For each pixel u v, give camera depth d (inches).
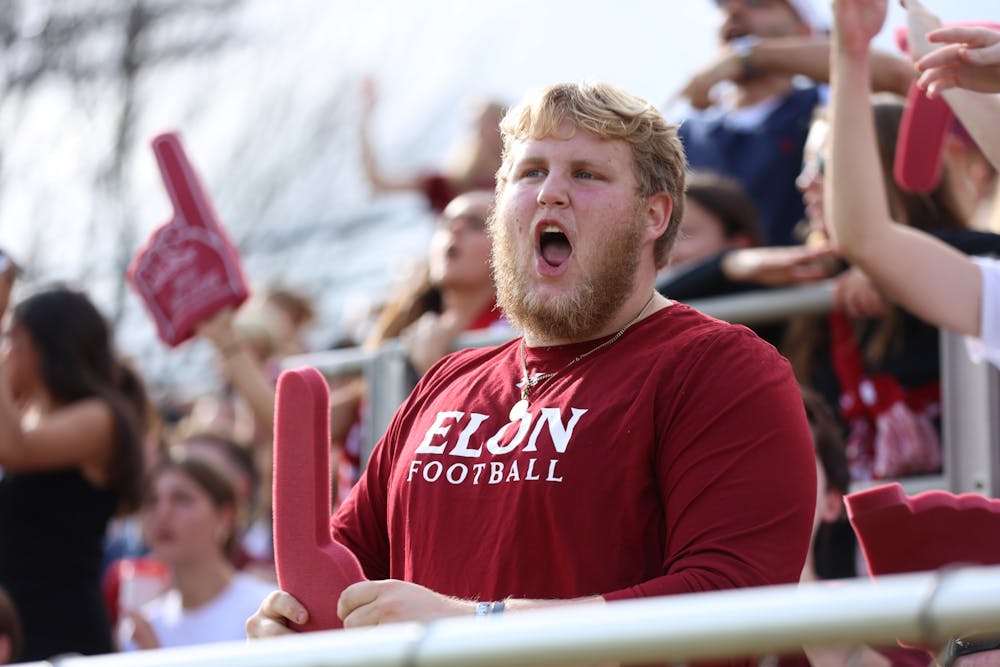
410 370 561.0
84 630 526.9
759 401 288.8
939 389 475.2
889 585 194.5
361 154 824.3
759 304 494.3
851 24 410.0
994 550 300.2
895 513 301.4
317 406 290.0
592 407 296.0
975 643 290.7
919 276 404.2
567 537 287.1
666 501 287.9
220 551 603.5
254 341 720.3
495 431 305.1
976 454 454.6
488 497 296.0
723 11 586.2
